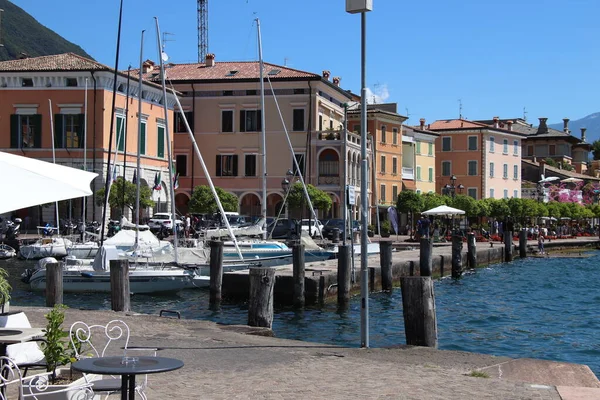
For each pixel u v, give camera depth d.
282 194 69.62
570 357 20.33
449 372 11.84
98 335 15.16
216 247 28.89
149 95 62.28
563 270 50.50
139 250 33.84
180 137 71.12
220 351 13.66
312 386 10.70
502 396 10.13
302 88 69.25
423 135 95.69
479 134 101.56
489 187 102.56
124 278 21.42
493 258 55.53
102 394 8.86
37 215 57.03
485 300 33.50
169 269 31.69
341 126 73.62
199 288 32.22
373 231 67.19
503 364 12.66
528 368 12.34
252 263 35.00
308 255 39.34
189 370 11.80
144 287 30.84
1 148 57.72
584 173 138.50
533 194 106.75
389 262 34.84
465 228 71.62
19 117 57.69
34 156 57.47
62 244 45.94
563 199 106.81
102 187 56.28
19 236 53.56
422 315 15.03
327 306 29.52
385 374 11.63
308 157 69.31
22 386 7.43
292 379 11.19
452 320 27.12
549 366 12.53
